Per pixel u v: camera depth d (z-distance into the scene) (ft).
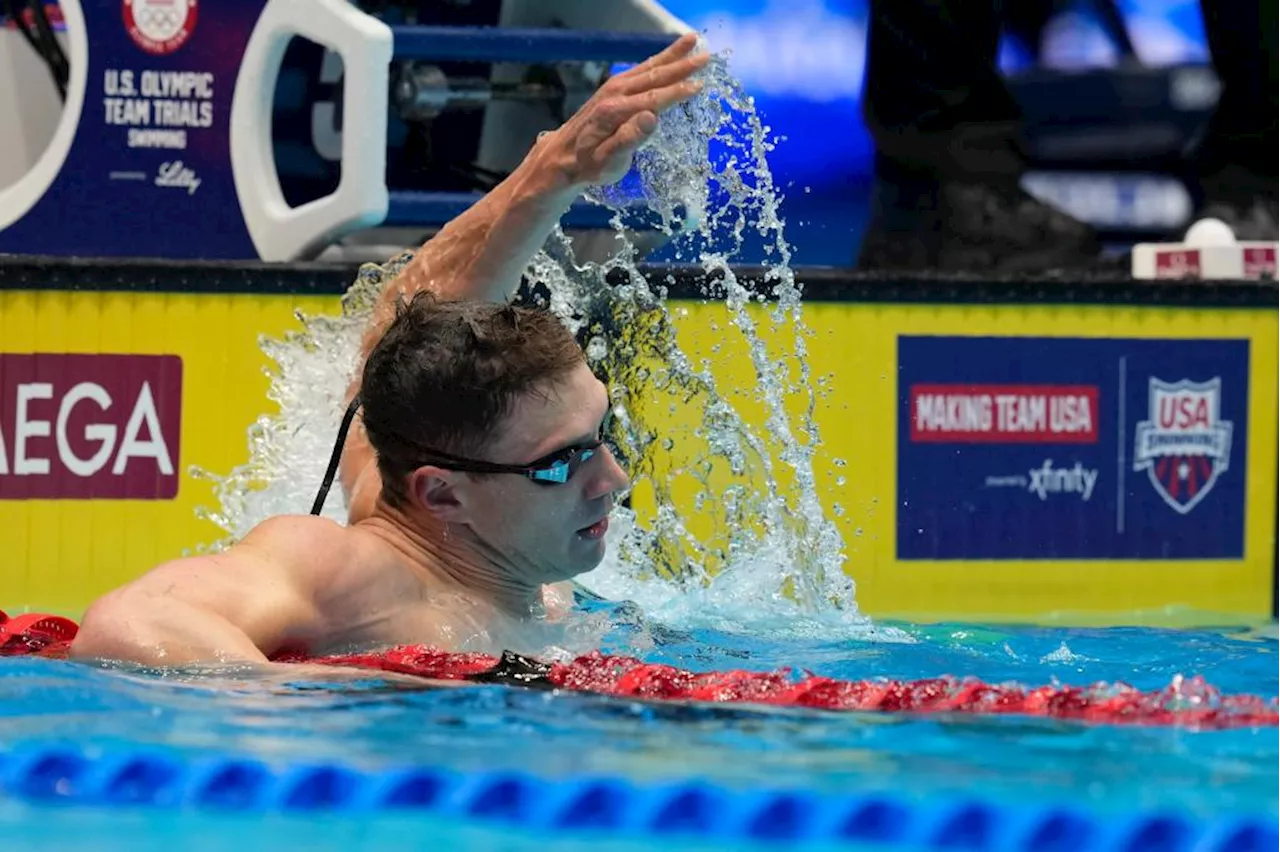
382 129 50.34
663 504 46.73
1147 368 53.26
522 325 29.63
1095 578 53.06
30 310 49.37
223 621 27.30
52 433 49.55
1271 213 75.56
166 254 52.70
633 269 47.73
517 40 51.37
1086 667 33.58
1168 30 77.56
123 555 49.75
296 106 54.60
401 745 22.25
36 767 20.97
